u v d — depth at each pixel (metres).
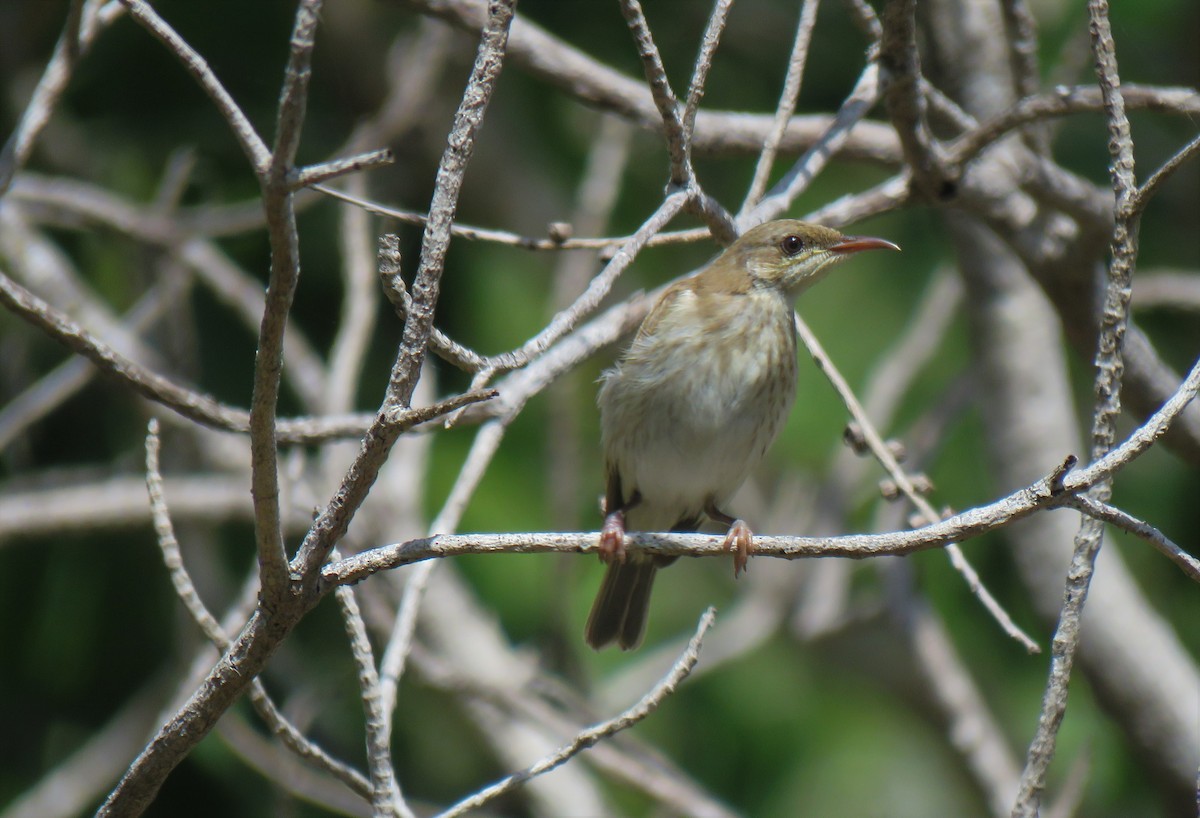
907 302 13.64
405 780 12.58
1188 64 13.48
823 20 13.85
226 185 13.98
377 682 5.66
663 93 5.90
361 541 11.30
